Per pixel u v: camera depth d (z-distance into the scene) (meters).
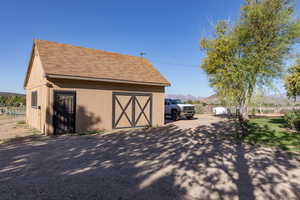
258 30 14.61
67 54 11.41
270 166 5.02
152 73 14.12
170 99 18.64
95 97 10.61
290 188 3.77
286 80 12.91
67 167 4.79
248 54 14.12
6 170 4.54
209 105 29.81
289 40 14.43
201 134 9.86
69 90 9.73
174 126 12.95
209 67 15.55
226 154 6.13
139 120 12.45
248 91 10.79
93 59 12.24
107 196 3.33
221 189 3.70
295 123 10.69
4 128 11.45
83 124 10.17
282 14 13.81
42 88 9.89
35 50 11.48
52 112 9.23
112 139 8.44
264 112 26.89
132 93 12.14
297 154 6.18
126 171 4.56
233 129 11.32
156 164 5.11
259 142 7.92
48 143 7.48
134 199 3.25
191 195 3.44
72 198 3.25
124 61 14.10
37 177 4.13
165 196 3.38
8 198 3.22
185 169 4.74
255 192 3.59
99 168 4.75
